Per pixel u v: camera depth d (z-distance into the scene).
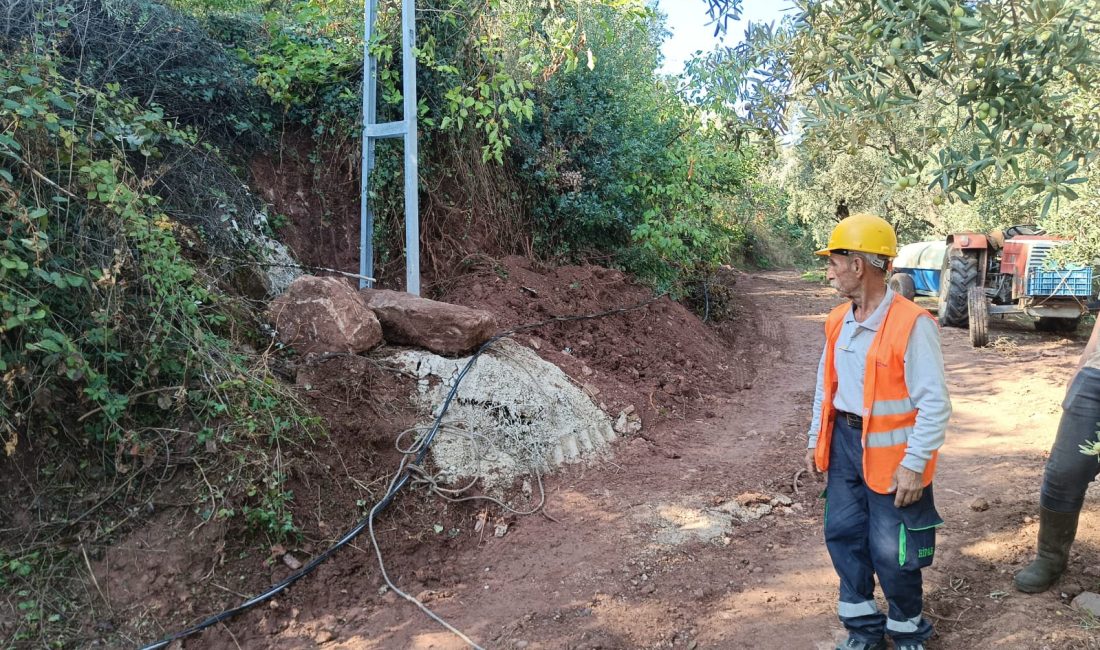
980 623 3.42
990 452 5.76
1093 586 3.59
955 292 11.43
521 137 9.37
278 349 5.41
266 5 8.51
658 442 6.23
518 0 8.45
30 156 4.20
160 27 6.51
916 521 2.94
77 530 3.99
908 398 2.93
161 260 4.52
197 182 6.18
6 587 3.70
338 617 3.98
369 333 5.52
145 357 4.33
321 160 7.69
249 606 3.90
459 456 5.13
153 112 4.98
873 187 18.19
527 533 4.77
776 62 3.29
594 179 10.04
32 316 3.75
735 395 7.95
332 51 7.93
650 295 9.75
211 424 4.44
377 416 5.17
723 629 3.61
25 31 5.21
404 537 4.57
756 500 5.05
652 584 4.05
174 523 4.09
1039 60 2.40
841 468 3.16
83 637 3.64
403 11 6.74
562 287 8.48
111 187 4.34
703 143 11.01
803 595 3.85
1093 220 8.27
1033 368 8.69
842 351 3.09
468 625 3.82
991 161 2.42
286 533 4.26
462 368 5.66
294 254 7.07
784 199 25.53
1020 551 4.04
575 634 3.62
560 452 5.59
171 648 3.65
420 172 7.83
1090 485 4.81
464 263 8.06
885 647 3.23
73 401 4.24
